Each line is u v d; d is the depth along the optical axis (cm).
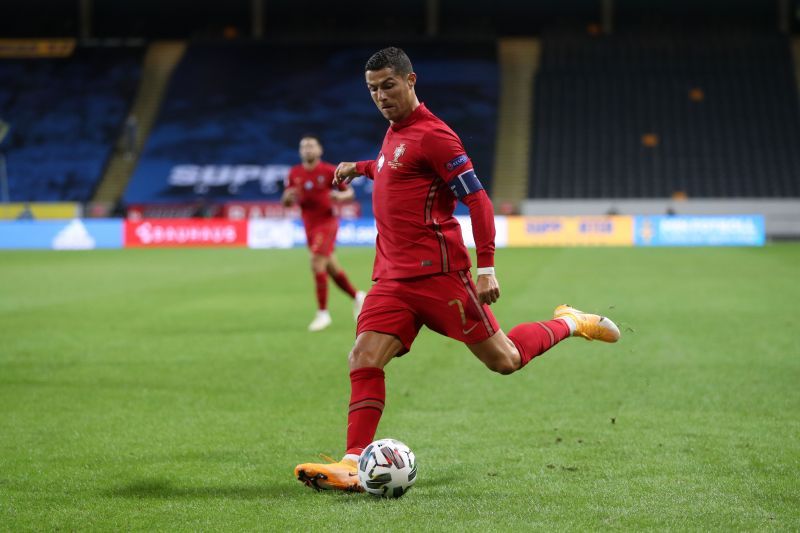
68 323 4478
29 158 15138
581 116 15088
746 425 2320
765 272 7231
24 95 16188
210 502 1708
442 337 3972
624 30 16712
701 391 2775
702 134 14662
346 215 13462
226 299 5606
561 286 6122
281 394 2788
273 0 17025
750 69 15712
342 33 17238
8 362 3366
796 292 5681
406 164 1805
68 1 17225
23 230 12069
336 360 3419
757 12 16475
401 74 1789
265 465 1977
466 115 15125
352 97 16038
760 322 4331
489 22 17025
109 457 2045
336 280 4481
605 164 14325
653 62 15988
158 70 16925
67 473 1914
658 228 11750
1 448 2128
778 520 1573
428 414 2481
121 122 15738
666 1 16538
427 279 1812
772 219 12950
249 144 15212
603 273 7175
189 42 17188
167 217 13800
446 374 3089
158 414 2505
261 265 8512
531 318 4497
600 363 3284
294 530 1534
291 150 15088
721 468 1909
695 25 16612
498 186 14362
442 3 16888
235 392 2817
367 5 16988
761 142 14488
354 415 1797
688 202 13050
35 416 2478
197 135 15412
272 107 15888
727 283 6312
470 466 1952
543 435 2233
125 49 17050
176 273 7612
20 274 7544
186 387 2898
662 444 2125
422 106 1844
